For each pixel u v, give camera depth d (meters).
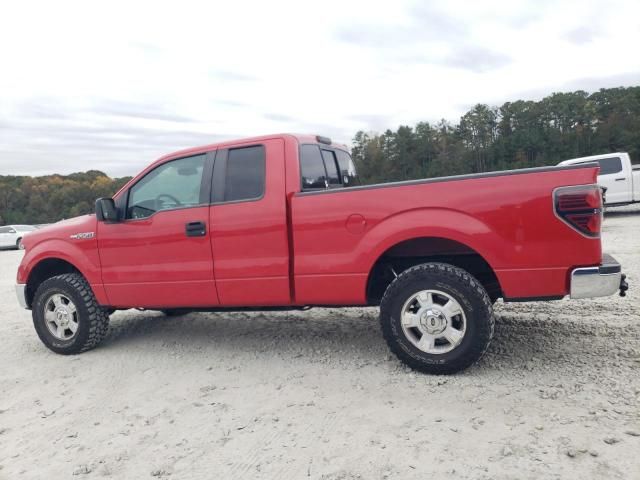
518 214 3.36
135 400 3.70
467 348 3.49
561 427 2.75
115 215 4.63
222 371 4.17
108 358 4.78
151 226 4.51
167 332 5.57
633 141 81.06
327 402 3.36
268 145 4.16
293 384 3.74
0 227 26.98
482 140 102.31
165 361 4.55
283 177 4.05
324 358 4.27
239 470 2.62
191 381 3.99
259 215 4.08
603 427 2.71
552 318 4.89
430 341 3.62
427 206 3.56
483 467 2.44
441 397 3.27
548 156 87.88
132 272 4.61
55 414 3.57
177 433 3.10
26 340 5.76
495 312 5.29
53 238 5.01
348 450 2.72
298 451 2.76
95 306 4.90
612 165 14.70
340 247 3.83
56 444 3.11
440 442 2.71
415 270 3.62
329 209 3.84
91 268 4.80
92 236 4.78
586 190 3.22
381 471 2.49
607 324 4.54
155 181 4.61
